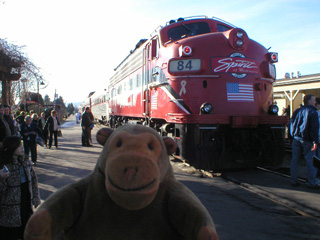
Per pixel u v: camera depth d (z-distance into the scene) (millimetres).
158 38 7746
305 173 6887
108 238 1378
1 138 5684
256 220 3939
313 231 3598
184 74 6520
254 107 6672
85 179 1562
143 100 9234
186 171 6855
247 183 5715
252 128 6672
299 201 4676
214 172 6727
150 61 8438
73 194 1441
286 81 16406
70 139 14930
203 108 6145
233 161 6496
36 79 11641
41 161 8352
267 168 7324
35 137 7836
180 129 6328
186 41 6652
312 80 14844
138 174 1194
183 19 8242
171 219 1394
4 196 2969
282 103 18891
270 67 6965
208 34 6734
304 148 5496
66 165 7762
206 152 5988
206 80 6441
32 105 18922
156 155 1373
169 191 1458
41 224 1231
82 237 1414
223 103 6414
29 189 3086
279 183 5812
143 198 1199
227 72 6469
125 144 1319
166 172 1516
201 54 6465
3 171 2893
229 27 8477
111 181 1224
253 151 6691
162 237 1395
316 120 5344
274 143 6508
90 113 12023
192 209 1320
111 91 17578
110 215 1377
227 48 6555
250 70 6660
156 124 8562
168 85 6914
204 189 5375
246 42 6688
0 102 10805
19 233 3031
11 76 11102
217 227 3705
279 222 3873
